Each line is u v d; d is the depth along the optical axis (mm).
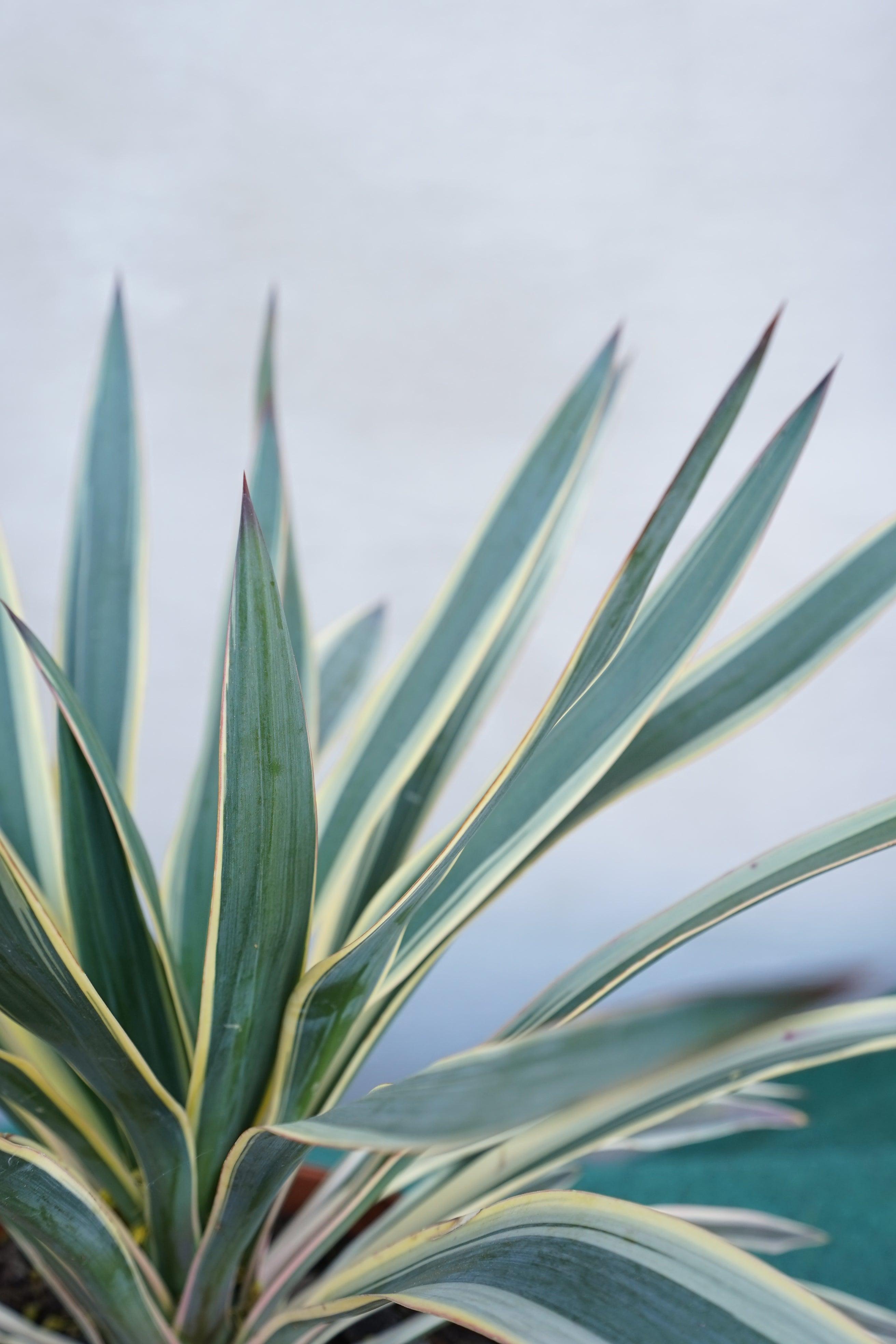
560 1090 504
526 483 1201
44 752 1157
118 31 1616
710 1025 458
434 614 1202
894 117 1668
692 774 2135
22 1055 1107
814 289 1812
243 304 1824
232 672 912
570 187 1741
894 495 1958
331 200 1747
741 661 1118
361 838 1170
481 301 1830
